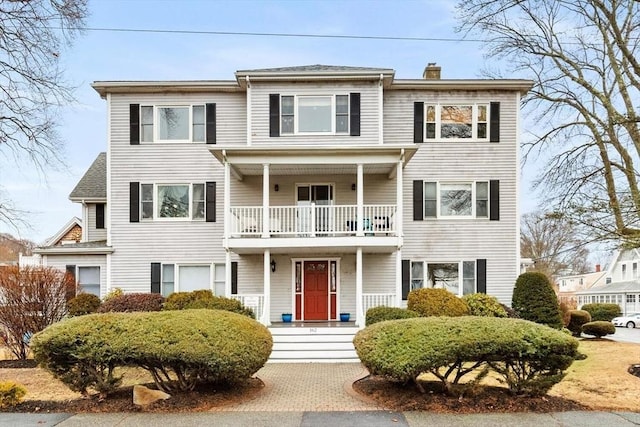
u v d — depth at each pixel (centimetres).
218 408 821
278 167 1616
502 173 1780
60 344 810
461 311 1452
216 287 1766
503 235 1766
